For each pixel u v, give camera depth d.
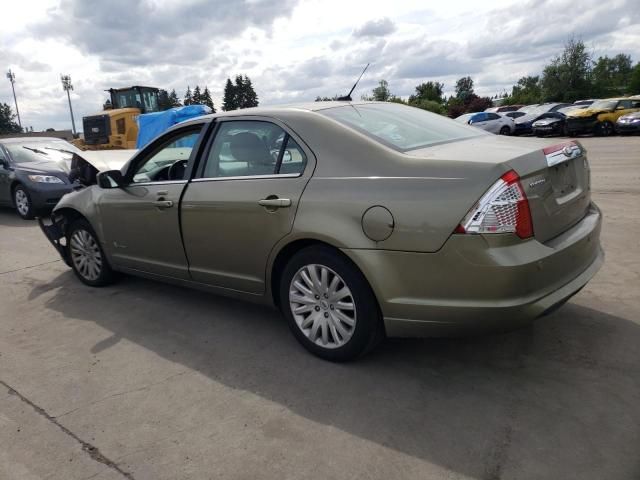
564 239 2.95
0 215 10.49
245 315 4.30
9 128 80.25
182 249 4.08
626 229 6.04
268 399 3.01
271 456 2.51
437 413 2.77
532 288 2.70
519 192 2.67
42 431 2.83
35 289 5.35
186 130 4.15
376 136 3.21
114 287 5.24
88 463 2.54
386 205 2.89
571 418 2.64
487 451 2.45
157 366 3.50
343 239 3.03
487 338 3.56
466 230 2.66
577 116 23.62
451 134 3.62
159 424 2.83
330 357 3.35
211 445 2.62
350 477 2.34
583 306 3.95
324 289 3.28
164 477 2.41
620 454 2.36
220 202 3.67
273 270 3.55
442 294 2.80
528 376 3.07
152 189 4.26
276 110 3.62
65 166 9.91
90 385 3.30
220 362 3.51
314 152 3.29
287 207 3.29
